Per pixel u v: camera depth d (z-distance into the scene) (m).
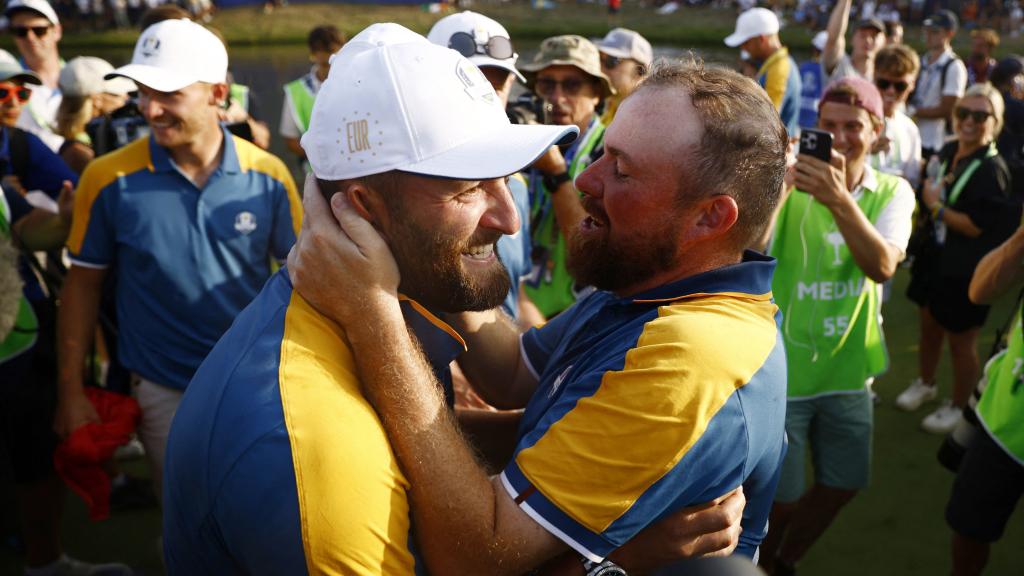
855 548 3.37
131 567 3.16
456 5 21.94
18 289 2.37
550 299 3.43
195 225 2.62
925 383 4.53
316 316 1.17
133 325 2.68
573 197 3.05
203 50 2.55
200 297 2.65
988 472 2.53
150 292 2.64
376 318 1.13
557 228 3.39
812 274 2.79
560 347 1.50
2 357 2.68
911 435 4.25
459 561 1.17
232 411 1.10
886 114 4.58
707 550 1.24
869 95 2.83
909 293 4.38
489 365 1.65
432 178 1.15
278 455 1.06
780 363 1.27
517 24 20.05
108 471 2.98
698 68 1.33
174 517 1.20
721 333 1.20
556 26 19.86
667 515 1.22
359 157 1.15
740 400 1.19
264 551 1.07
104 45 18.70
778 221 2.84
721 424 1.17
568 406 1.23
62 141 4.50
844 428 2.86
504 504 1.19
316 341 1.15
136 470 3.80
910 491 3.77
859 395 2.83
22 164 3.23
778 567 3.07
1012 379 2.48
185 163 2.62
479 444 1.67
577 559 1.22
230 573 1.16
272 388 1.10
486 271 1.26
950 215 4.01
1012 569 3.21
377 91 1.15
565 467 1.18
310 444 1.06
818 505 2.97
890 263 2.71
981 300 2.68
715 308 1.26
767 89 5.19
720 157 1.25
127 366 2.71
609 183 1.31
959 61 6.58
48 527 2.92
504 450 1.68
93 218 2.61
